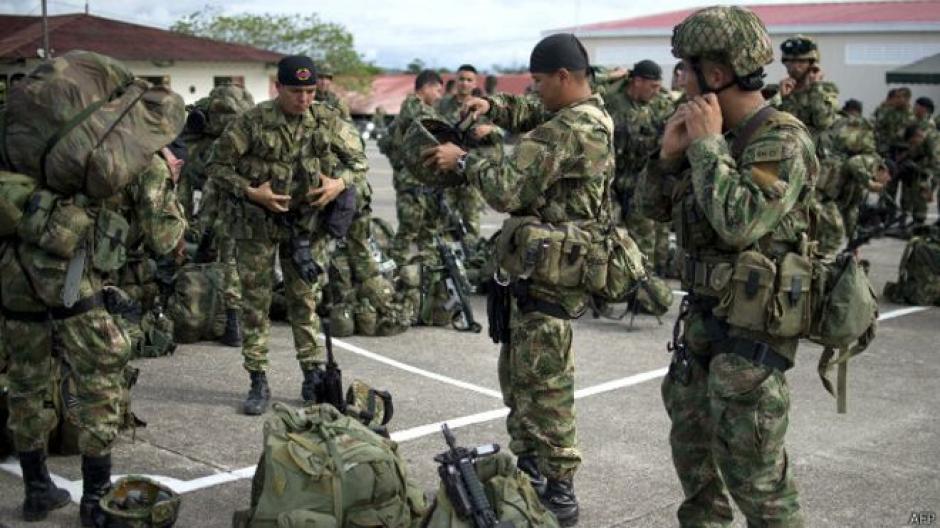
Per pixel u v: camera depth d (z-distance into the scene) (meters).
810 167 3.37
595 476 5.24
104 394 4.41
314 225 6.06
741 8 3.50
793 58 9.30
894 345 8.17
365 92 50.75
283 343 7.80
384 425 4.88
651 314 8.70
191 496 4.86
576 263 4.39
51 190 4.20
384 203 17.77
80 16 29.19
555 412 4.55
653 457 5.52
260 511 3.80
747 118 3.44
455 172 4.57
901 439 5.89
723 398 3.42
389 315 8.12
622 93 9.92
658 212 3.74
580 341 8.15
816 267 3.39
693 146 3.35
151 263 7.20
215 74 30.98
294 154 5.95
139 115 4.27
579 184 4.45
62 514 4.63
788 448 5.70
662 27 32.53
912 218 15.45
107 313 4.44
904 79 21.44
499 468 3.65
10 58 25.20
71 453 5.35
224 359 7.31
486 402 6.44
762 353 3.38
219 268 7.82
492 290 4.63
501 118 4.94
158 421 5.91
